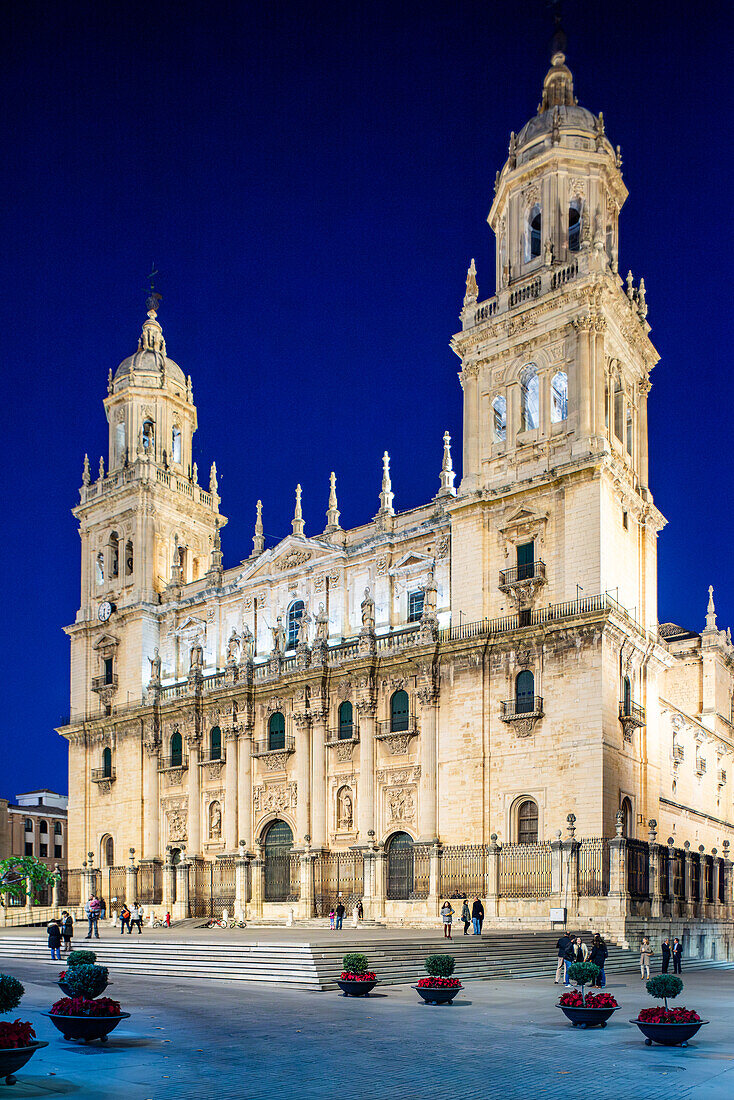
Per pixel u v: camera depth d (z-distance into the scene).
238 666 77.12
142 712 82.12
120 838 82.62
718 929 63.56
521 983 41.66
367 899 64.44
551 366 65.75
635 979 44.56
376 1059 23.73
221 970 43.03
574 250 70.81
